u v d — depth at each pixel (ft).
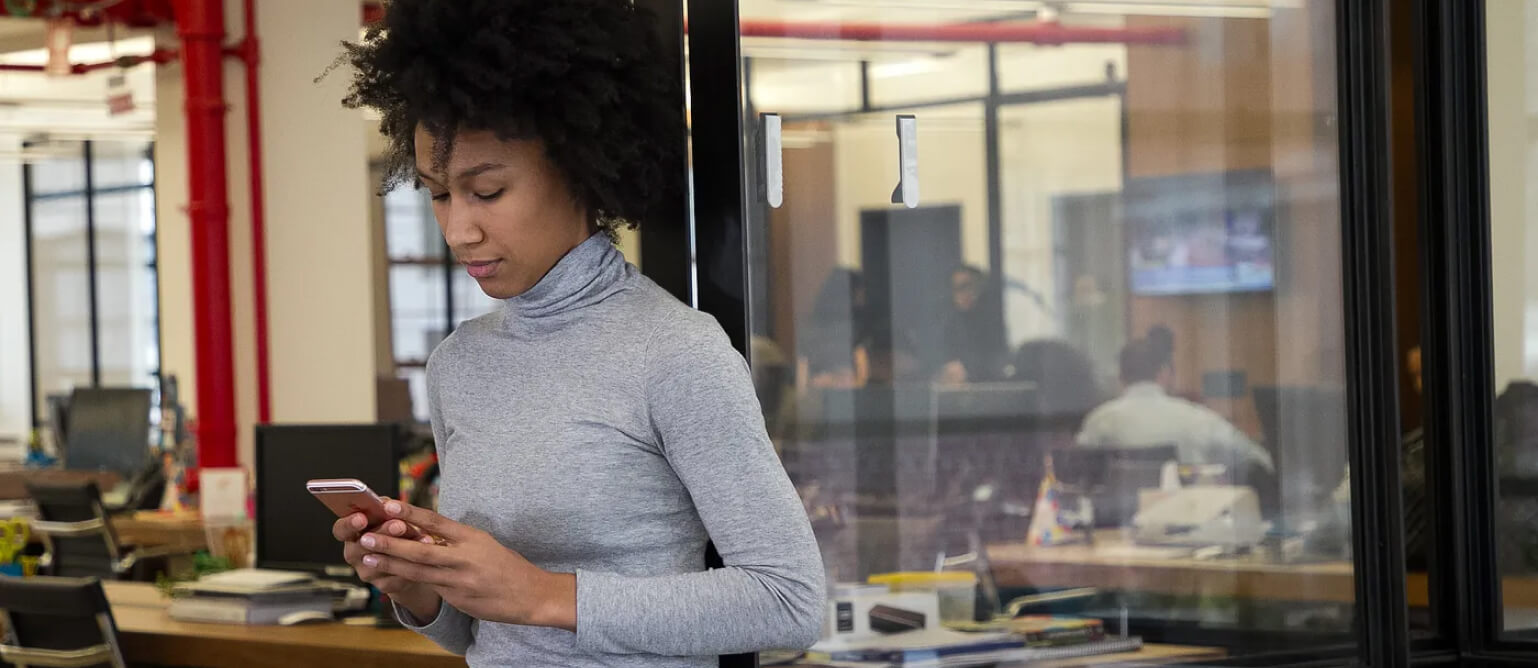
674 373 5.22
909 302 7.54
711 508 5.21
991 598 7.76
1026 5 7.85
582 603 5.05
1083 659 7.87
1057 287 7.98
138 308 39.24
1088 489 8.02
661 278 6.77
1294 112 8.42
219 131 23.26
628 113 5.65
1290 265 8.41
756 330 7.07
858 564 7.45
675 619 5.09
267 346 23.79
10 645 11.51
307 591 11.68
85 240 39.65
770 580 5.15
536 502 5.32
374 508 4.92
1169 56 8.20
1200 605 8.21
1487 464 8.45
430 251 40.63
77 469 24.12
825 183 7.24
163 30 26.89
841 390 7.34
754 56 7.04
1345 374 8.38
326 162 24.25
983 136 7.68
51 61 25.46
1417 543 8.66
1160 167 8.17
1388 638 8.24
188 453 20.47
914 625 7.54
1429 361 8.59
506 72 5.21
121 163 39.17
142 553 17.81
